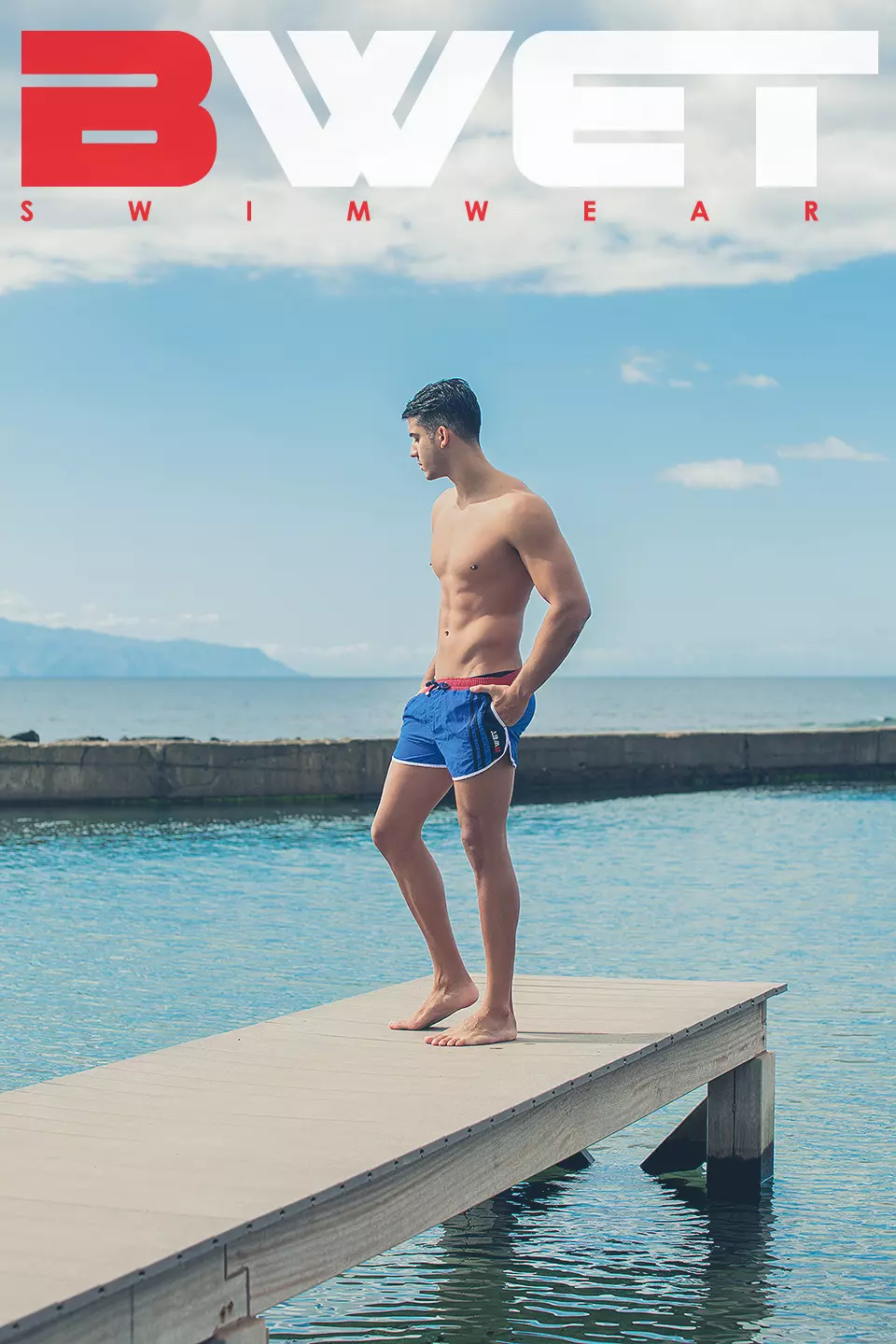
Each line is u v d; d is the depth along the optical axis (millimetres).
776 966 8500
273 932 9664
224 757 18969
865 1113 5691
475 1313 3986
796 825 16766
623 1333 3834
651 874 12664
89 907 10727
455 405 4512
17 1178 3035
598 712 96562
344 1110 3584
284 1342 3814
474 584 4457
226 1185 2973
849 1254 4383
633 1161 5406
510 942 4398
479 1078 3906
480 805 4355
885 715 90125
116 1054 6469
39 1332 2336
